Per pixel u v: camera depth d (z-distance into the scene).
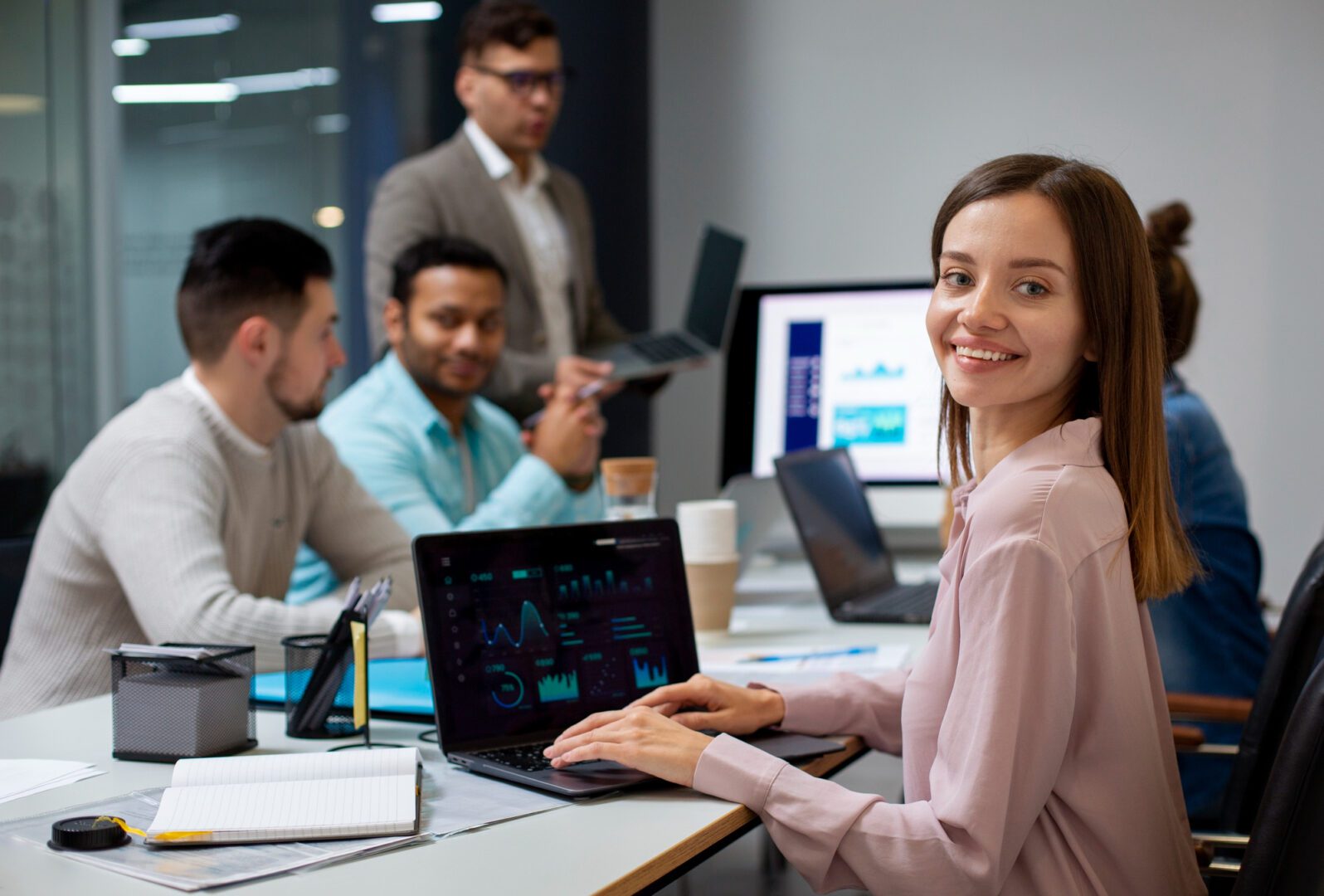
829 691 1.31
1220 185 3.54
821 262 3.88
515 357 2.90
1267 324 3.51
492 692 1.20
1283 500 3.51
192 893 0.83
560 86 3.11
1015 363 1.07
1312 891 0.93
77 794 1.07
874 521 2.42
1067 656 0.98
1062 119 3.66
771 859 2.28
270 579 1.99
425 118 3.34
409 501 2.35
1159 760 1.04
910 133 3.79
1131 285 1.06
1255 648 2.02
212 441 1.82
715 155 3.96
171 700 1.17
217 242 1.86
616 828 0.97
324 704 1.28
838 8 3.83
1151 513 1.06
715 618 1.89
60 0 2.67
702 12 3.96
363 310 3.23
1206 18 3.54
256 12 3.02
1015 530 1.01
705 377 3.98
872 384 2.63
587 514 2.43
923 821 0.99
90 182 2.72
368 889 0.83
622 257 3.82
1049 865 1.01
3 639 2.10
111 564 1.74
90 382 2.73
